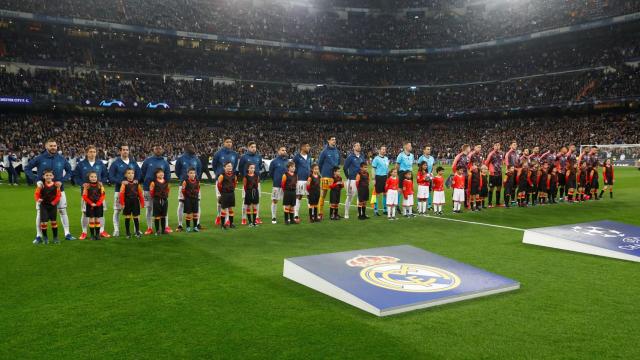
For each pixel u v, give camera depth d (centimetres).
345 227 1139
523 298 600
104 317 520
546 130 4916
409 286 606
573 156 1720
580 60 4956
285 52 5628
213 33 4900
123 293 606
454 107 5472
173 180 2445
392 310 535
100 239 962
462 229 1118
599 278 696
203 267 743
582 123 4803
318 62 5838
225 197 1098
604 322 518
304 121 5622
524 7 5494
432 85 5762
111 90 4434
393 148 5231
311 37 5500
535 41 5159
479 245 934
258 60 5547
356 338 468
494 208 1525
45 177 895
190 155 1083
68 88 4209
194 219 1069
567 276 707
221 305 564
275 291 623
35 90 4034
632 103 4488
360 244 938
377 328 495
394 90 5862
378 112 5600
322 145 5128
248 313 537
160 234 1026
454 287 609
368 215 1350
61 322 504
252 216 1159
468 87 5653
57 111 4353
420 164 1356
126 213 977
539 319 525
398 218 1291
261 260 796
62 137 3950
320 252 862
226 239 979
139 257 807
